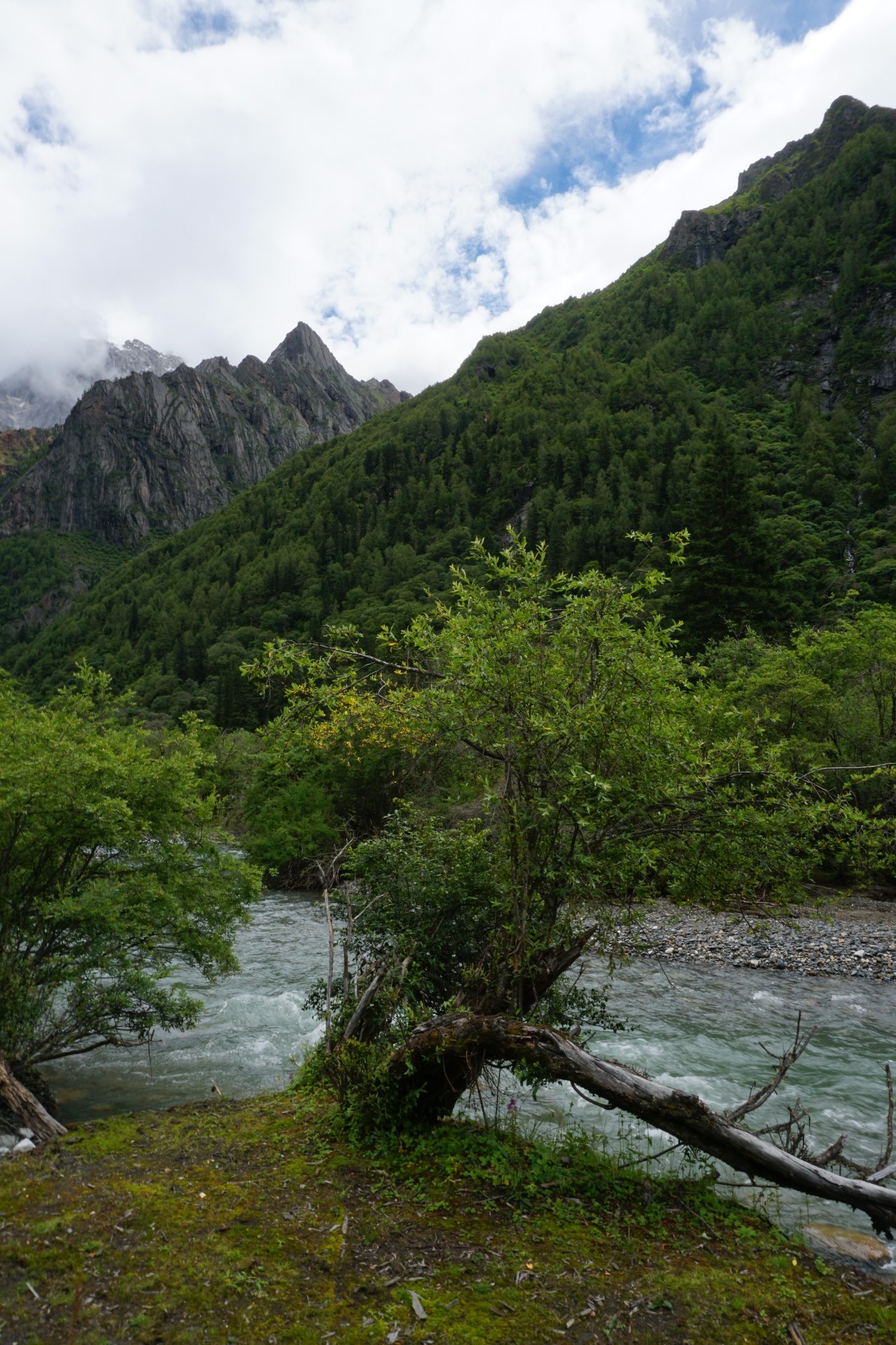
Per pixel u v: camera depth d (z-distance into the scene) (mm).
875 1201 5363
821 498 104562
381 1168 6527
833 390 148125
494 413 167875
